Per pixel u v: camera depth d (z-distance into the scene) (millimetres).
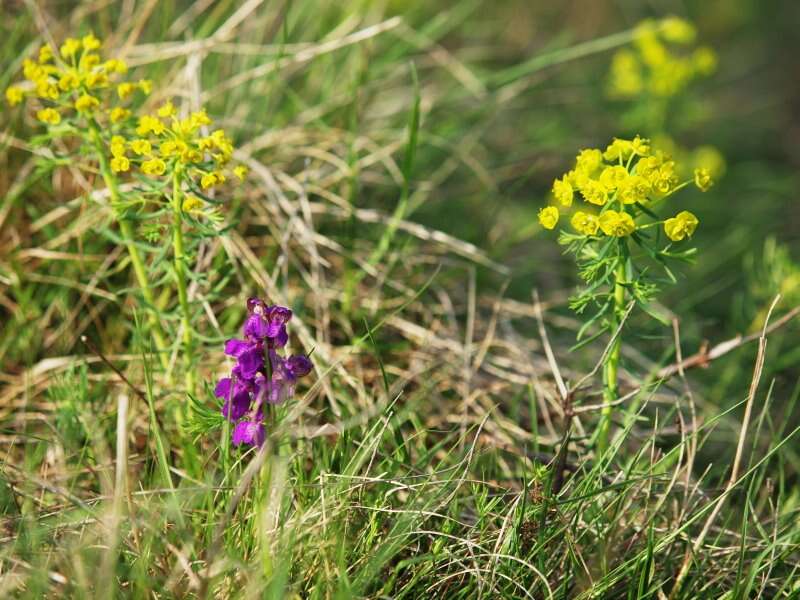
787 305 3551
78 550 1923
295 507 2326
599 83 5973
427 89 4496
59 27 3635
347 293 3242
